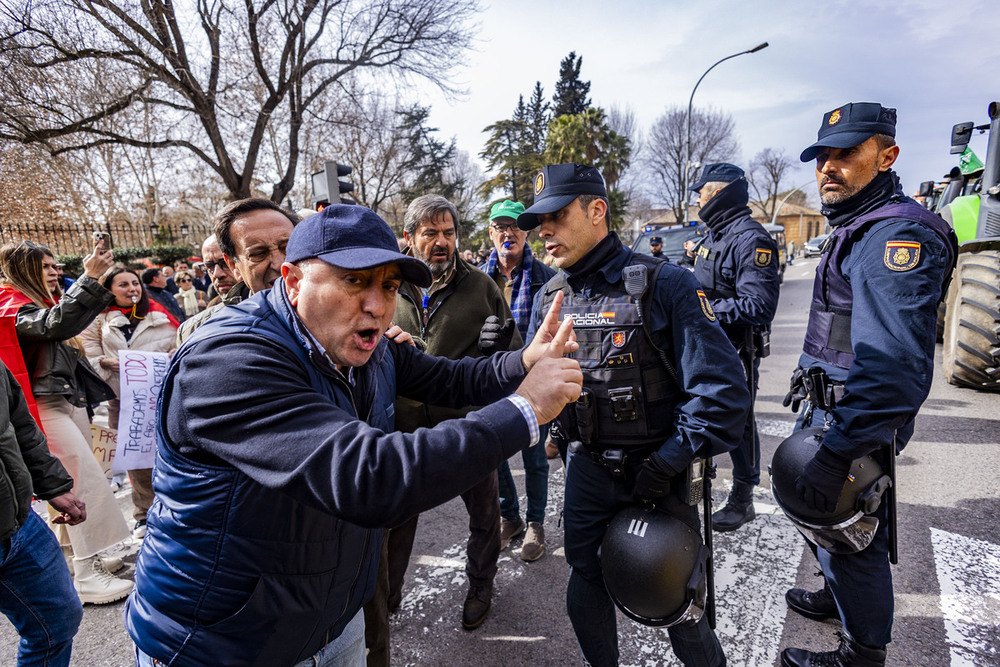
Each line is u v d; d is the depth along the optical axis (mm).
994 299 4176
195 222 23344
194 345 918
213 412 858
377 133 16875
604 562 1517
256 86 12430
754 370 2820
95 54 9273
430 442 815
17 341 2328
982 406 4312
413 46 13070
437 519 3234
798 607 2180
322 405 874
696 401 1442
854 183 1707
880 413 1435
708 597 1582
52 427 2461
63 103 9586
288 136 15133
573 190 1539
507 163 37469
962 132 5758
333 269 917
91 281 2367
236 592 975
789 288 16172
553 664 2021
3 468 1461
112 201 18844
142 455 2158
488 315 2436
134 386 2141
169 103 10914
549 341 1235
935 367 5641
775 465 1752
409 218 2369
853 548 1606
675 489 1571
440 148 32031
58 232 12914
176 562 990
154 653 1040
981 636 1980
